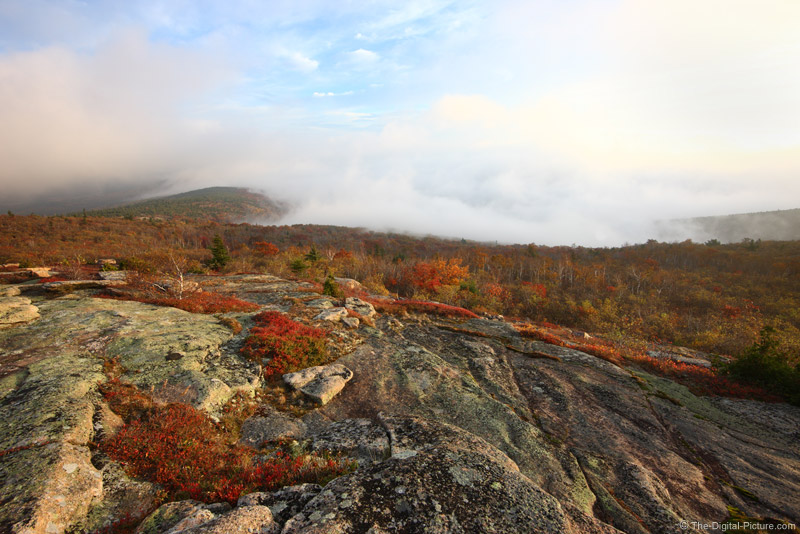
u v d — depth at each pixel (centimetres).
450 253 10819
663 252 10225
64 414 726
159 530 489
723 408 1198
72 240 8112
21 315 1315
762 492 782
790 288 5709
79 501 532
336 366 1250
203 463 680
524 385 1309
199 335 1311
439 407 1077
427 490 520
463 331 1930
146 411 819
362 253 8556
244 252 7644
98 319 1360
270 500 541
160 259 3725
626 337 2592
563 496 716
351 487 526
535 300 4703
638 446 948
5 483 520
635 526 643
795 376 1281
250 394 1023
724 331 3419
